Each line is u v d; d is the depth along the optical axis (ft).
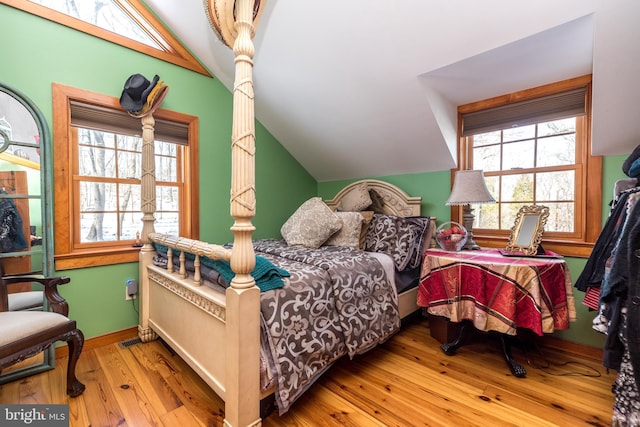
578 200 6.90
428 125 7.93
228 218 9.61
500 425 4.49
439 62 6.36
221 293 4.85
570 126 7.04
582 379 5.72
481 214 8.55
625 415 3.96
